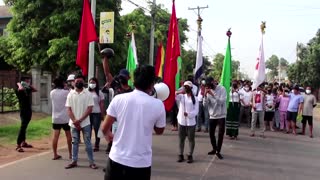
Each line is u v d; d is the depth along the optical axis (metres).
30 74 19.14
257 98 13.93
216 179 7.66
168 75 8.93
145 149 4.06
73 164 8.20
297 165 9.28
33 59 20.06
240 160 9.60
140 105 4.05
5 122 15.27
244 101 16.95
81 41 8.93
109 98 10.75
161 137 12.88
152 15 25.00
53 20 19.00
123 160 3.99
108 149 9.66
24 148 10.30
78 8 19.22
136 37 29.47
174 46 9.16
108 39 13.29
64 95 8.78
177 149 10.74
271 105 15.61
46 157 9.15
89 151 8.18
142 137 4.04
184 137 9.13
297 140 13.56
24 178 7.26
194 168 8.55
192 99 9.02
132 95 4.11
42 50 19.81
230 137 13.27
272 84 17.22
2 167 8.10
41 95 18.50
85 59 9.02
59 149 10.26
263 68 13.76
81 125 8.12
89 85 10.12
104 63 6.46
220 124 9.80
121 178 4.02
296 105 15.22
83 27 8.93
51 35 19.94
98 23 19.38
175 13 9.34
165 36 32.22
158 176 7.75
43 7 19.81
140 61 31.19
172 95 8.70
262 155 10.39
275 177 8.02
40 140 11.59
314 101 14.88
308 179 7.94
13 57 21.30
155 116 4.11
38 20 19.91
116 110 4.09
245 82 17.12
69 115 8.09
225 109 9.84
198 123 14.70
